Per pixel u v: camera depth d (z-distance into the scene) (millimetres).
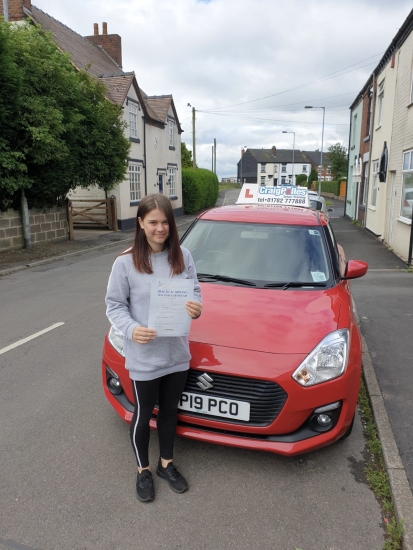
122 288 2463
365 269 3871
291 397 2689
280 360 2748
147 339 2340
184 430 2865
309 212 4785
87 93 13938
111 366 3049
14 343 5312
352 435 3412
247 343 2857
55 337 5516
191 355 2826
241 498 2707
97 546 2336
